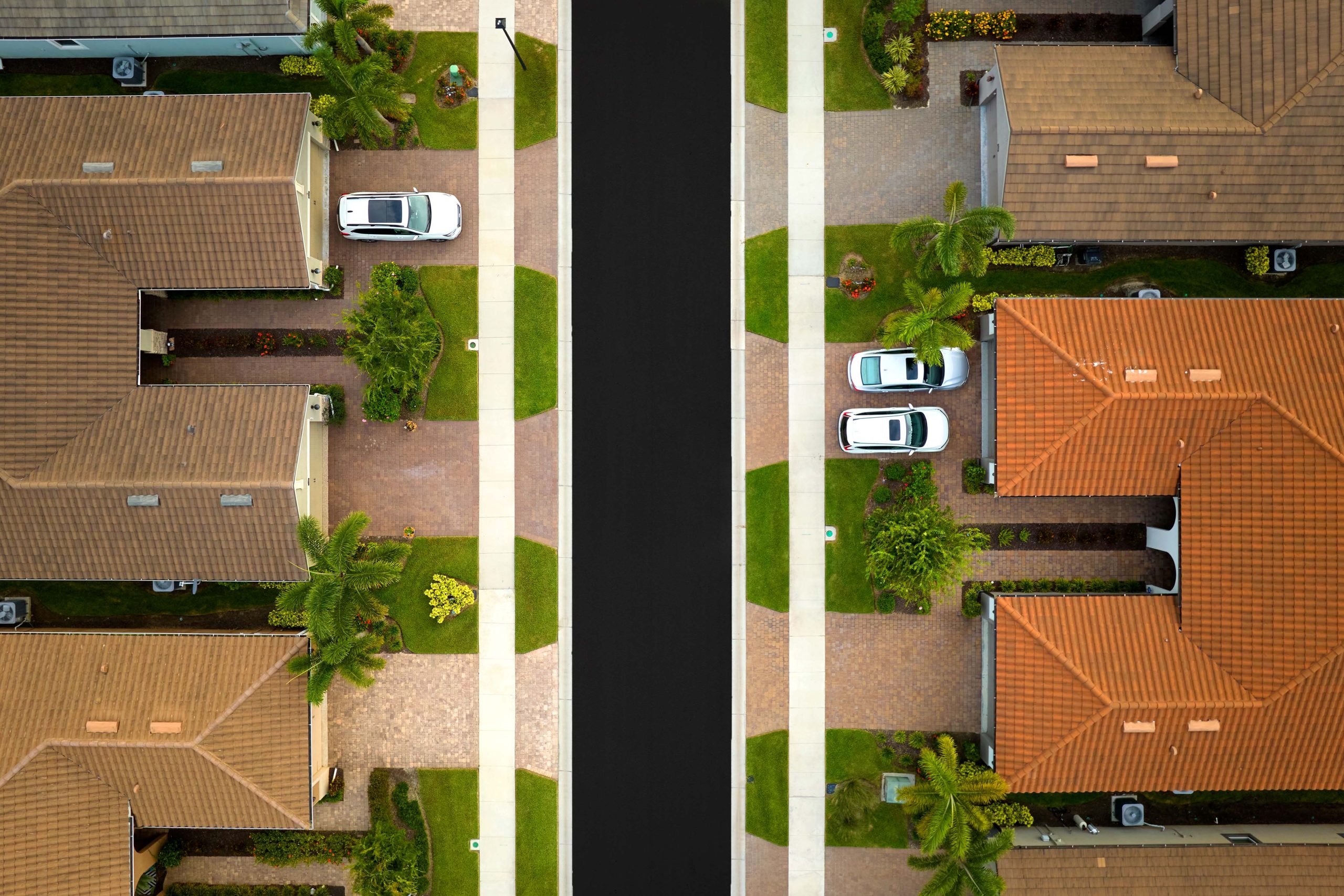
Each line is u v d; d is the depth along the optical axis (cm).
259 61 2573
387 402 2475
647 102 2580
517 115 2588
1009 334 2322
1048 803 2527
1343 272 2502
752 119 2575
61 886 2266
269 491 2267
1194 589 2286
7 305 2242
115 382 2353
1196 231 2320
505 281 2588
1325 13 2173
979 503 2552
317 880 2586
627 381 2594
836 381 2572
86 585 2586
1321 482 2150
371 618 2273
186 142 2306
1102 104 2270
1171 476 2300
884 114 2559
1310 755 2223
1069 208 2309
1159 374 2225
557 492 2592
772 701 2572
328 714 2586
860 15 2562
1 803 2211
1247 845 2328
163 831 2567
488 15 2583
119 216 2298
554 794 2577
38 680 2320
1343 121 2205
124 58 2525
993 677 2484
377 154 2586
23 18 2383
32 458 2270
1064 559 2536
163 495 2273
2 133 2306
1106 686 2241
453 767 2589
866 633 2562
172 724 2261
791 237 2575
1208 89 2272
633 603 2586
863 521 2558
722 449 2586
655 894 2573
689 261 2588
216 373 2583
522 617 2588
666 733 2575
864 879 2548
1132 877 2295
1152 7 2530
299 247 2339
